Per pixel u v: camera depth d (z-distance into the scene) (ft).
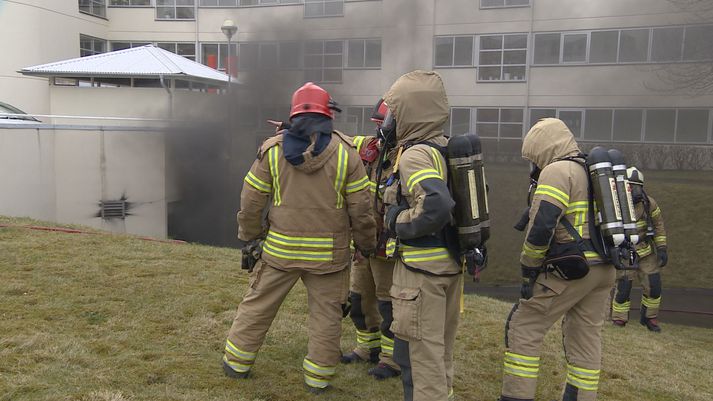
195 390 9.23
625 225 9.47
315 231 9.21
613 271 9.82
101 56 61.87
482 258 8.57
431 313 8.23
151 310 13.09
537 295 9.80
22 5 70.64
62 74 57.72
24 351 10.09
